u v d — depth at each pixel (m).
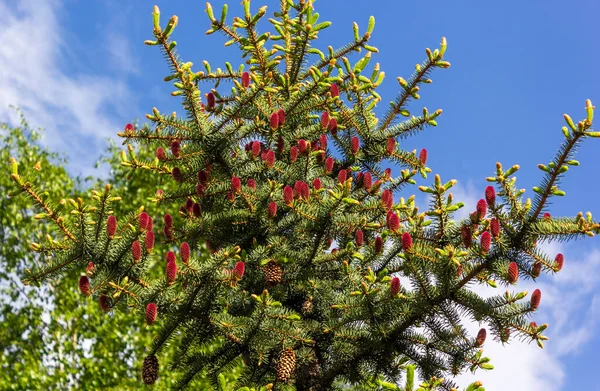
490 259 3.86
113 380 10.95
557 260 3.80
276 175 5.58
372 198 5.33
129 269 4.11
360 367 4.69
